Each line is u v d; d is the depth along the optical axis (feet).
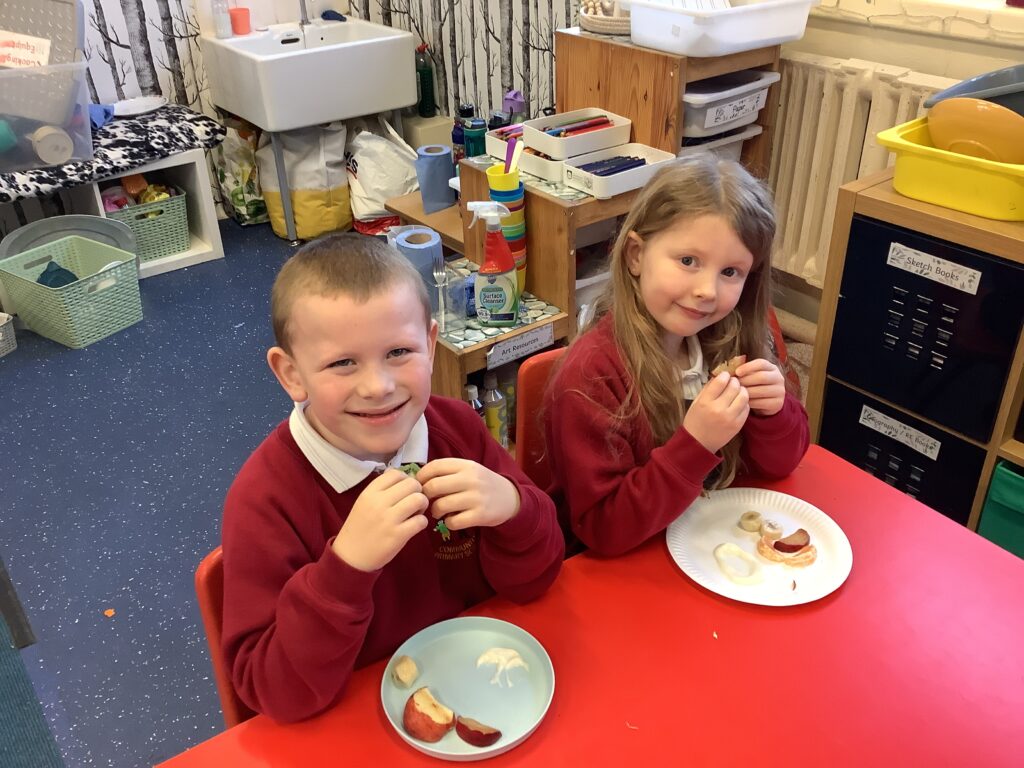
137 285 10.05
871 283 5.91
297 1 12.64
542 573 3.20
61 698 5.60
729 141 7.62
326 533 3.07
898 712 2.73
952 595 3.19
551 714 2.74
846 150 7.80
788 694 2.80
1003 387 5.41
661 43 6.91
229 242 12.32
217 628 3.07
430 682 2.89
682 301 3.61
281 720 2.73
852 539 3.50
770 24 6.95
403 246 6.75
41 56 9.74
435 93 12.37
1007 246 5.06
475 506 2.89
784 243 8.64
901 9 7.23
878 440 6.39
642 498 3.43
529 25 9.89
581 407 3.72
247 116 11.32
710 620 3.11
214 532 7.02
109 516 7.22
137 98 11.59
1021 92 5.54
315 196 11.84
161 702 5.57
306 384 2.81
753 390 3.64
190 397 8.81
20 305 9.90
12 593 5.79
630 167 6.96
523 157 7.14
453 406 3.55
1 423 8.46
